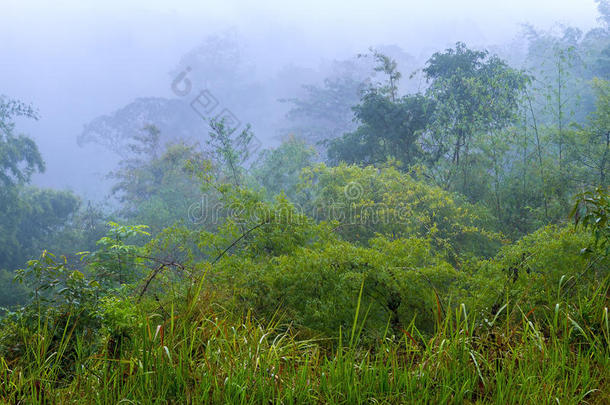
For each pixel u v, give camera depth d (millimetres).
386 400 2795
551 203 11875
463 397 2885
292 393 2736
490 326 3436
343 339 3998
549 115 17578
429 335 4012
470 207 11023
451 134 14250
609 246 4012
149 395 2699
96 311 3369
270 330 3545
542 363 3016
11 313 3412
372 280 4457
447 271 4539
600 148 11852
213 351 3094
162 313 3910
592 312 3545
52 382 2922
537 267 4727
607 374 2945
